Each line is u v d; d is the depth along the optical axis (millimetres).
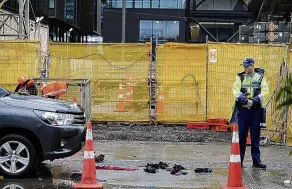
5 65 18812
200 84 19875
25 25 28438
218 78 19406
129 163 12781
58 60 19984
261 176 11422
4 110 10633
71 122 11039
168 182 10648
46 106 10930
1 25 31125
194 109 19906
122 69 20078
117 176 11219
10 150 10727
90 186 9938
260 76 12219
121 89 20156
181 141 16750
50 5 70500
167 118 20000
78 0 91500
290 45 17625
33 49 18891
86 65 20078
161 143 16312
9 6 43688
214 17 70438
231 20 69562
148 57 20047
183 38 71312
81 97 16375
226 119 19250
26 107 10766
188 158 13680
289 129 15914
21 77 17047
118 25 72188
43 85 16234
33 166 10883
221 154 14375
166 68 19953
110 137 17047
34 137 10820
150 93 20031
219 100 19469
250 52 18797
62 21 75500
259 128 12297
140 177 11133
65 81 17172
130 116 20172
